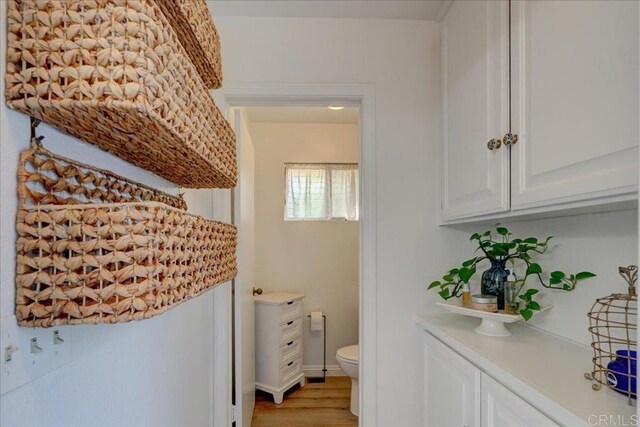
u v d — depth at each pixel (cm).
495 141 105
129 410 74
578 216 107
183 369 114
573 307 109
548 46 86
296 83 153
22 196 43
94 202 58
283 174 305
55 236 41
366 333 153
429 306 154
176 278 49
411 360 153
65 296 40
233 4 144
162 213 45
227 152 88
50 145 49
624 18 65
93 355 60
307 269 304
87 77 39
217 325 150
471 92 124
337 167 308
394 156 156
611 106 68
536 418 75
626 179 64
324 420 229
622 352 79
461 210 131
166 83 45
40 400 47
